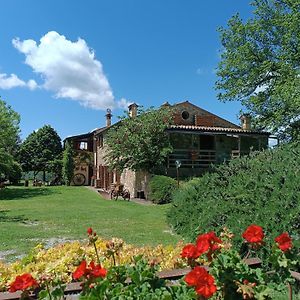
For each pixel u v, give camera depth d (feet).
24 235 29.30
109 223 36.14
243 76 75.20
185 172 71.36
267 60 71.87
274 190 19.75
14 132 95.96
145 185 69.51
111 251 11.42
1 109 93.30
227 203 22.34
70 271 12.30
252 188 22.08
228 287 7.91
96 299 7.55
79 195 76.18
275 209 18.11
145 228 32.50
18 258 21.63
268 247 14.79
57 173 121.29
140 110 70.95
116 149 68.85
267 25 72.95
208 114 87.25
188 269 12.53
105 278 8.51
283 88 61.82
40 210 48.75
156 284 8.70
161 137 68.69
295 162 21.83
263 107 72.33
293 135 68.39
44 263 12.79
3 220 38.88
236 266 8.36
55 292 8.75
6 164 94.27
